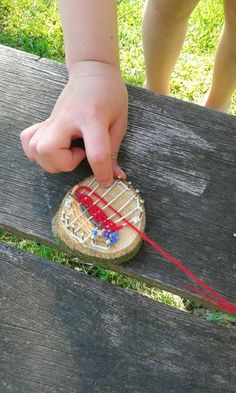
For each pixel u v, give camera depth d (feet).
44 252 1.87
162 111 1.14
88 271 1.83
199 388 0.93
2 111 1.17
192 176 1.08
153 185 1.07
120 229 1.00
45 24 2.57
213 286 0.99
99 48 1.02
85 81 1.01
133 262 1.01
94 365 0.96
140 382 0.94
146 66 1.94
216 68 1.83
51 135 0.97
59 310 1.00
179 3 1.55
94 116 0.97
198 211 1.04
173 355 0.95
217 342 0.96
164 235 1.02
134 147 1.11
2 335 1.00
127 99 1.08
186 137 1.11
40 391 0.96
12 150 1.13
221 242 1.01
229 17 1.56
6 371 0.97
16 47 2.54
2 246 1.07
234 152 1.09
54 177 1.09
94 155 0.94
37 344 0.98
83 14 1.01
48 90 1.19
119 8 2.53
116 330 0.98
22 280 1.03
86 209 1.02
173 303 1.74
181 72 2.37
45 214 1.07
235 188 1.06
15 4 2.63
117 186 1.04
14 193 1.09
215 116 1.13
